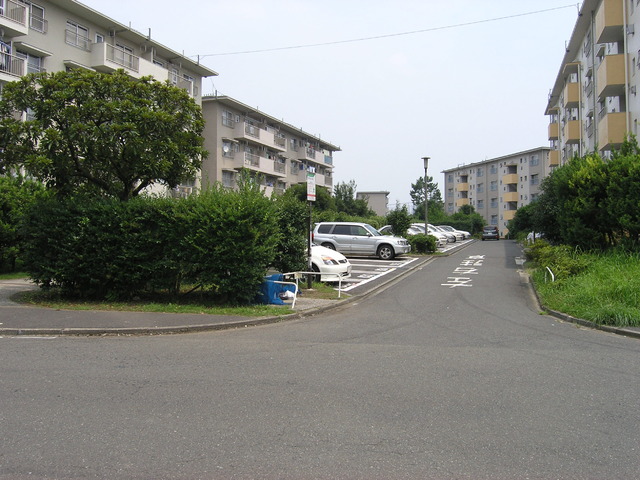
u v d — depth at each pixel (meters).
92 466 3.57
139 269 11.06
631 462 3.67
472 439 4.08
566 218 15.96
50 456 3.72
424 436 4.14
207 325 8.91
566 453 3.82
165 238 10.97
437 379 5.77
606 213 14.78
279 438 4.08
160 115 11.13
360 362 6.54
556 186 17.11
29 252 11.28
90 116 11.04
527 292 14.11
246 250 10.70
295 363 6.48
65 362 6.50
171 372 6.02
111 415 4.58
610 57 22.64
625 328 8.68
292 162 53.66
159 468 3.55
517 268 20.62
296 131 53.31
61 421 4.43
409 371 6.11
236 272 10.69
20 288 13.36
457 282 16.19
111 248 10.95
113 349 7.32
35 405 4.84
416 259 24.55
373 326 9.27
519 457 3.75
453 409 4.79
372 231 24.77
